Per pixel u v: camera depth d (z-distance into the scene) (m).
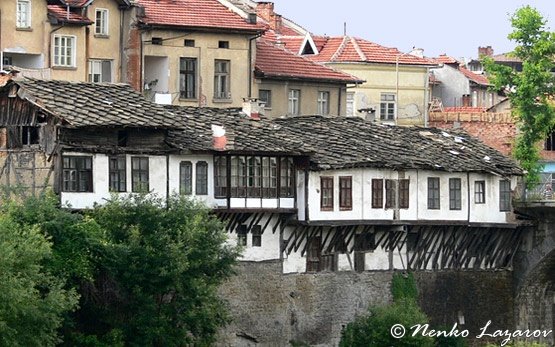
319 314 93.56
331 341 94.12
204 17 104.12
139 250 80.25
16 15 96.88
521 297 105.44
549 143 120.69
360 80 112.25
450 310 101.06
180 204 82.44
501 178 102.56
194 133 87.44
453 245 100.88
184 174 86.06
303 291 92.75
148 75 102.56
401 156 96.94
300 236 92.25
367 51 121.75
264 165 89.62
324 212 92.12
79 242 78.94
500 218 102.56
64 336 78.69
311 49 121.62
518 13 113.81
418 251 98.94
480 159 101.75
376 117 120.69
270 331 90.94
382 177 95.44
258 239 90.38
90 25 99.69
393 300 97.38
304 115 105.94
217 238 82.19
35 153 82.44
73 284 78.62
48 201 79.31
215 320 82.12
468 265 102.25
